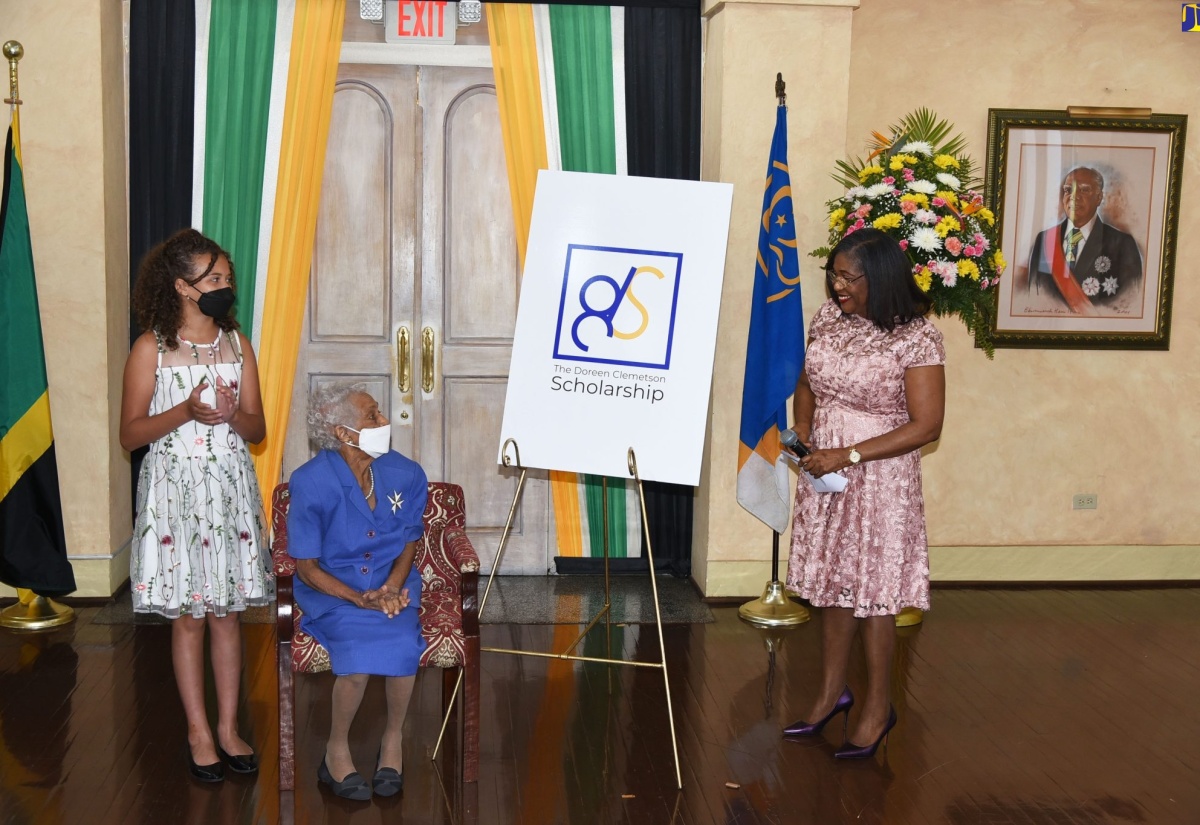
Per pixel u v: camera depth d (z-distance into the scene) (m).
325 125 5.15
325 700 3.96
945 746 3.68
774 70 4.93
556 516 5.51
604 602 5.15
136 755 3.48
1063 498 5.59
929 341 3.41
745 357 5.02
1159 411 5.59
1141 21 5.36
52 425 4.73
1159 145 5.41
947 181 4.41
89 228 4.80
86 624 4.66
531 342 3.65
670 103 5.25
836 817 3.20
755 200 5.00
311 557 3.20
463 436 5.45
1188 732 3.81
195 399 3.10
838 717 3.91
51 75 4.71
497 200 5.34
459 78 5.26
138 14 4.96
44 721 3.71
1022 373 5.50
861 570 3.48
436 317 5.37
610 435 3.59
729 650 4.57
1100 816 3.22
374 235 5.30
